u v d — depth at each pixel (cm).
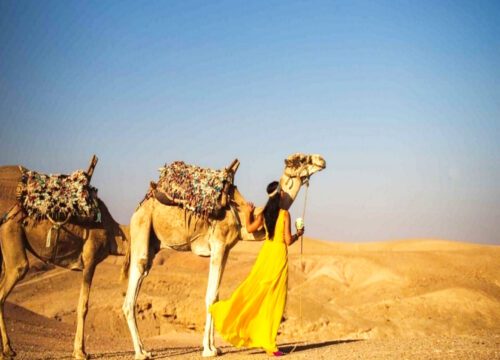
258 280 965
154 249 1108
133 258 1075
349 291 4634
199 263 5428
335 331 2419
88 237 1065
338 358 902
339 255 5922
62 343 1430
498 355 907
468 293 3716
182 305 2500
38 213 1027
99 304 2705
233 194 1086
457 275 4962
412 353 934
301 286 4856
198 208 1048
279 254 973
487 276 5100
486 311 3447
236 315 955
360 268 5488
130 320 1048
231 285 3922
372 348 1028
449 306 3488
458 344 1075
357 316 2780
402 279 4850
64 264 1065
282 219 981
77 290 3709
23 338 1450
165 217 1069
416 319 3092
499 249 6125
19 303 3494
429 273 5128
